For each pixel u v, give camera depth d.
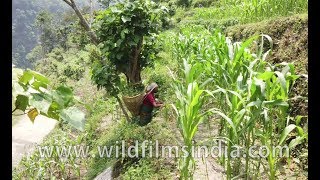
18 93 0.83
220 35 4.76
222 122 4.56
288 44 5.27
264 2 7.96
